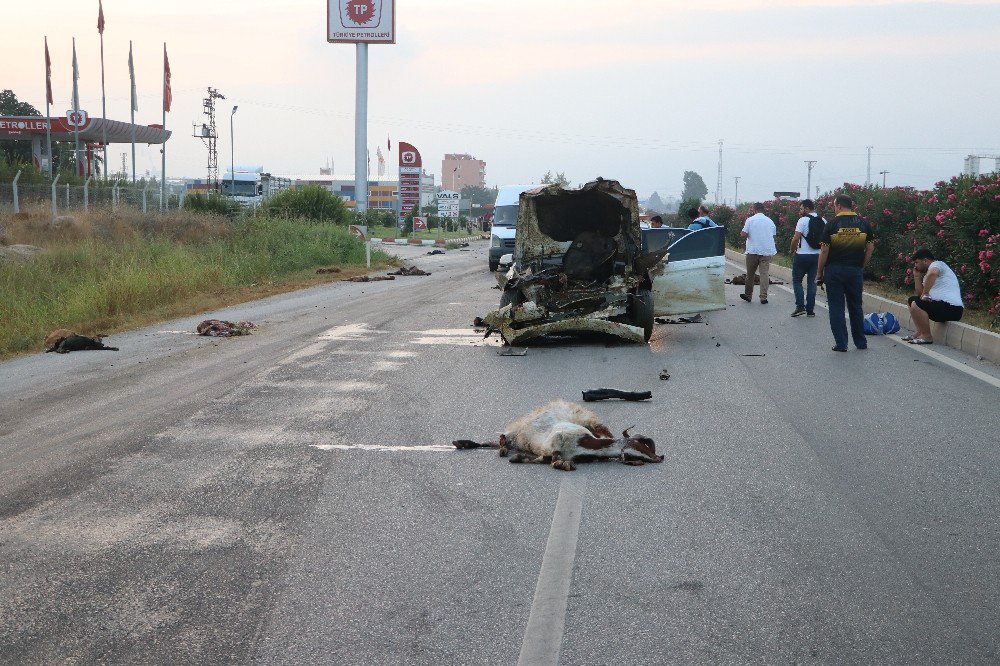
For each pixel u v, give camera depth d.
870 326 14.19
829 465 6.80
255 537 5.39
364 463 6.96
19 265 21.41
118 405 9.27
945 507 5.82
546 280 13.36
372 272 29.48
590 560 4.96
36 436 8.00
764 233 18.80
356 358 12.07
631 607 4.37
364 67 70.62
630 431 7.88
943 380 10.23
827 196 30.67
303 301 20.19
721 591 4.54
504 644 4.01
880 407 8.80
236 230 33.28
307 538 5.36
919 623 4.18
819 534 5.34
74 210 34.00
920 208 18.62
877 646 3.96
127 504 6.03
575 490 6.22
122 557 5.09
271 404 9.17
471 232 82.81
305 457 7.14
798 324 15.54
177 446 7.53
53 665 3.89
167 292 19.83
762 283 18.94
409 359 11.98
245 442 7.64
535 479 6.50
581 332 14.22
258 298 21.06
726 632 4.10
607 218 14.26
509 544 5.22
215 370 11.25
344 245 33.81
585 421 7.22
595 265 13.96
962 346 12.48
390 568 4.89
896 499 5.99
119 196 42.97
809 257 16.27
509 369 11.20
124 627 4.23
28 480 6.63
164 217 33.00
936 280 13.06
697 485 6.32
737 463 6.87
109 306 17.88
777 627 4.14
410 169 70.81
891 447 7.30
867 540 5.24
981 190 15.42
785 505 5.88
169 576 4.82
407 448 7.41
